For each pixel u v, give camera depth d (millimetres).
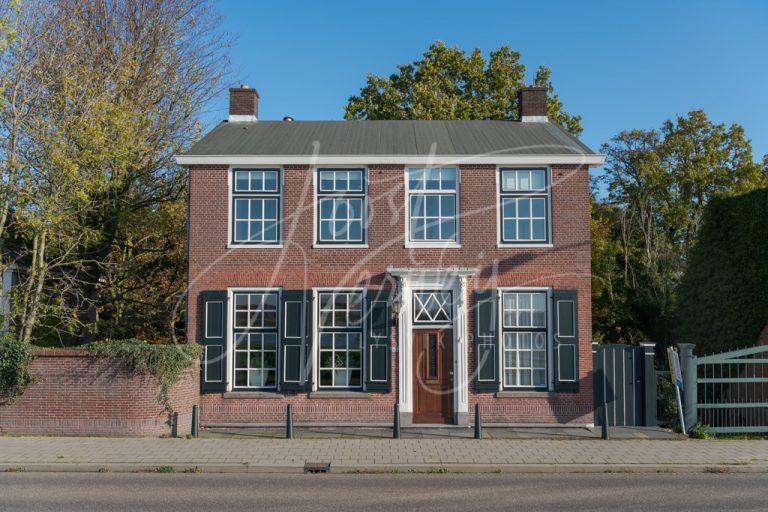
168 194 25484
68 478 11695
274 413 17344
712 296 20516
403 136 19641
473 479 11758
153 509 9461
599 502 9984
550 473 12391
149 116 23578
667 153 35719
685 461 12875
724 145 36406
